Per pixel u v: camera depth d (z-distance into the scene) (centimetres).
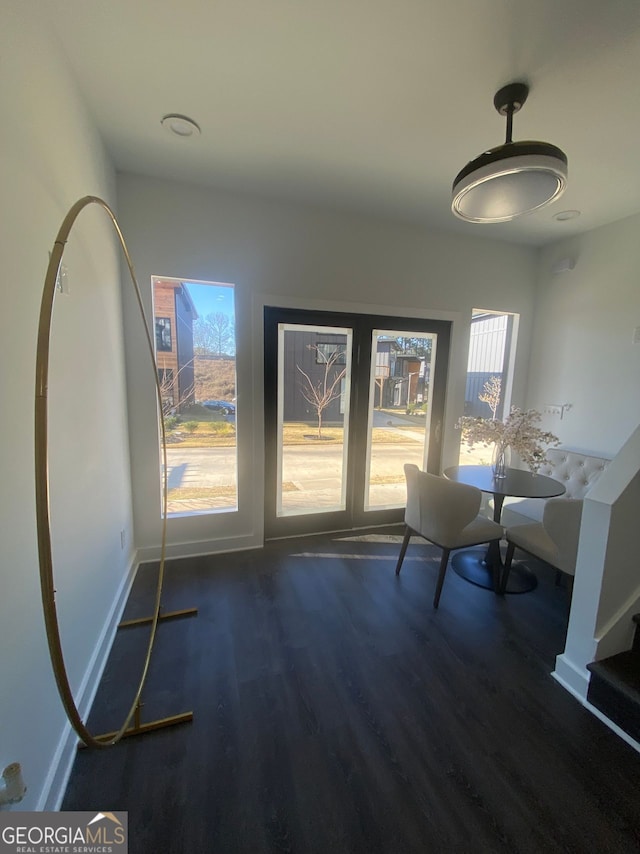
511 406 354
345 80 152
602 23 125
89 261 166
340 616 207
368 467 322
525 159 134
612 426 286
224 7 122
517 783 123
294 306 269
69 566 136
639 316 267
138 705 135
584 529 157
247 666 170
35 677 106
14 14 102
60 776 116
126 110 172
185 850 103
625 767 129
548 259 331
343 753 131
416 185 236
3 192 95
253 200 250
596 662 153
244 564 262
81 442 151
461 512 209
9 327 98
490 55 139
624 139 186
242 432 273
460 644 187
